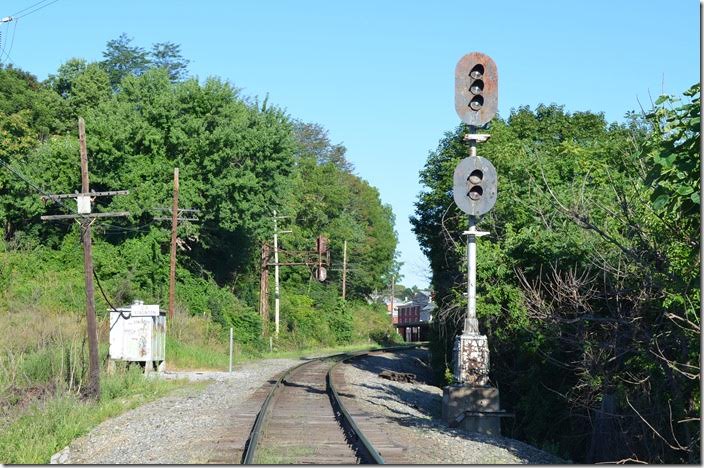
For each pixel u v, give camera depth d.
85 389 22.47
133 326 30.97
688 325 12.78
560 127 39.84
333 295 78.50
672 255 13.13
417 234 38.00
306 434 14.63
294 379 28.94
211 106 48.47
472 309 18.45
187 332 42.09
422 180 38.16
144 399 22.42
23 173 44.81
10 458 13.66
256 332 53.09
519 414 22.03
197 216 47.94
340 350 63.88
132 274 44.47
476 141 18.25
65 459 13.50
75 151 45.41
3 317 34.75
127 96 48.91
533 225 22.17
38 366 24.67
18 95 61.12
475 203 18.17
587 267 17.12
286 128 50.84
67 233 46.59
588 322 17.20
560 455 18.67
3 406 19.83
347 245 88.12
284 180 50.81
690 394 13.33
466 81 18.20
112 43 87.38
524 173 25.44
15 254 42.97
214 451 12.74
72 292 39.00
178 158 47.06
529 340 21.56
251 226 49.00
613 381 15.71
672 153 10.62
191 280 48.78
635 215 14.05
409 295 158.00
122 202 44.69
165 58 89.06
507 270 22.78
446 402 17.84
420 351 61.38
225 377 30.69
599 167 23.20
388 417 17.84
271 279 68.50
